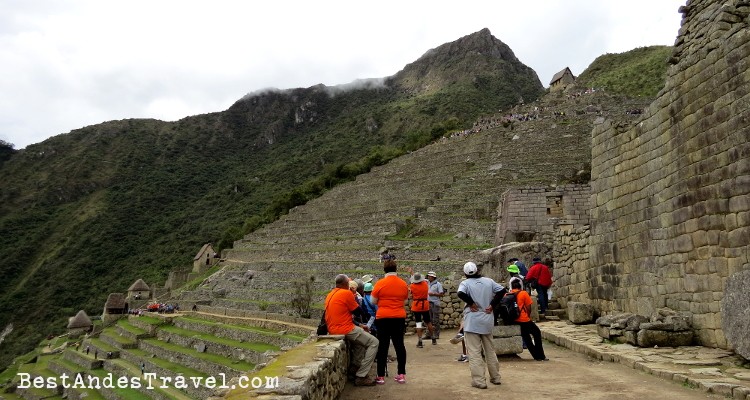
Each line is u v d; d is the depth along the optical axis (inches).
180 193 4891.7
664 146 398.9
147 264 3245.6
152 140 6205.7
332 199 2276.1
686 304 366.6
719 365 298.4
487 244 1092.5
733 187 319.3
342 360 289.1
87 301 2827.3
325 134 6053.2
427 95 6136.8
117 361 1203.2
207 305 1483.8
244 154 6289.4
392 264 327.3
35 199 4500.5
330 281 1155.9
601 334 431.8
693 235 358.6
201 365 937.5
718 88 337.4
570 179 1370.6
